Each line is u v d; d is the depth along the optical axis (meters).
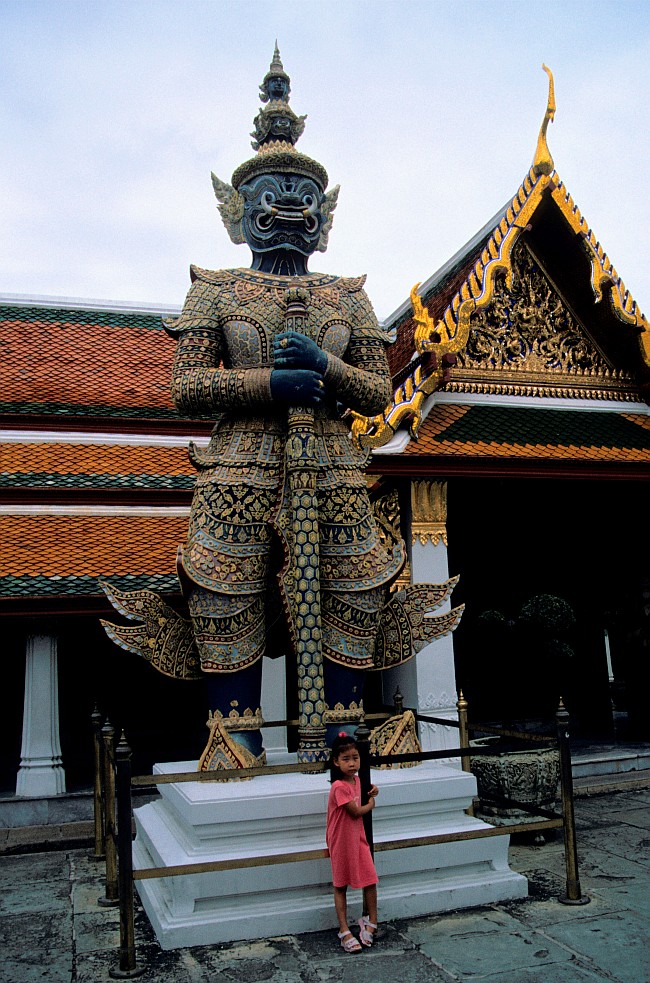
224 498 7.31
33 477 12.09
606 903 6.65
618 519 14.17
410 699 10.97
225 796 6.41
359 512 7.59
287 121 8.37
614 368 13.27
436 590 8.27
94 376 14.52
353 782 5.98
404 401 10.99
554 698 13.94
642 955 5.59
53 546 11.12
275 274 8.17
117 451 13.14
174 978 5.42
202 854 6.21
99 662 12.74
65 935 6.41
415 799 6.88
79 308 15.99
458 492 12.49
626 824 9.41
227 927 6.03
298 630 7.08
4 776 11.69
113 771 7.46
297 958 5.68
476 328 12.34
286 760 8.20
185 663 7.74
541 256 12.89
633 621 13.91
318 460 7.48
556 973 5.34
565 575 14.99
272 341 7.56
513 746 6.66
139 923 6.60
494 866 6.97
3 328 15.15
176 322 7.71
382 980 5.29
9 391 13.66
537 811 7.44
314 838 6.55
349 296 8.12
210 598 7.15
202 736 12.84
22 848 9.27
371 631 7.49
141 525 12.02
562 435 11.91
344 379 7.51
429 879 6.71
